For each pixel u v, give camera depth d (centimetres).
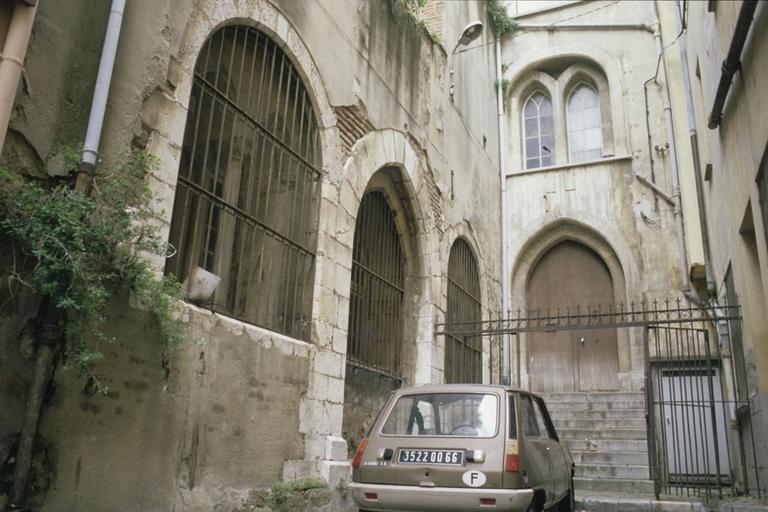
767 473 747
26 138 431
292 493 643
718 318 840
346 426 857
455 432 555
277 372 661
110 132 492
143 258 494
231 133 646
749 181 700
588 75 1656
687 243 1380
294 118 759
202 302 582
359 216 966
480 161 1434
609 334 1506
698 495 935
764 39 573
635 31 1602
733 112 777
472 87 1430
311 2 800
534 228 1571
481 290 1342
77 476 435
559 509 715
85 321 424
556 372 1526
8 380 400
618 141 1554
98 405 455
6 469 393
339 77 850
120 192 475
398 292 1054
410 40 1095
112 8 496
